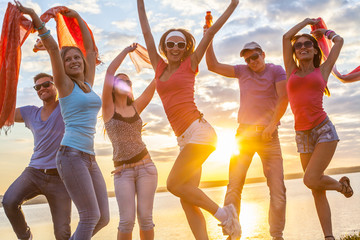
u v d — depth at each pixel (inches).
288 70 195.5
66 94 143.3
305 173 184.7
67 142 141.8
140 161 172.1
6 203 165.3
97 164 155.9
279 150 193.9
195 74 163.6
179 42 159.6
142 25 172.9
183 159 151.3
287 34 194.2
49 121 171.3
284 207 190.4
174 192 151.8
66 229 170.9
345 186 184.7
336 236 319.0
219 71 205.2
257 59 194.1
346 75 226.5
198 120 156.0
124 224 164.6
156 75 166.2
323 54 223.0
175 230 448.8
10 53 144.5
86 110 146.9
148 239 168.7
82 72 156.9
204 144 153.0
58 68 138.6
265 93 193.9
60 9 172.7
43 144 170.1
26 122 178.9
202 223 158.9
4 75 147.9
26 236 173.3
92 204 141.3
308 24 195.0
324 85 189.3
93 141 151.3
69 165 140.2
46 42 135.1
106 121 175.2
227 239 167.3
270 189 192.5
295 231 376.5
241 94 200.5
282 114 191.0
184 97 156.9
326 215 185.8
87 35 180.5
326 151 181.3
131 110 179.2
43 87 173.0
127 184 169.3
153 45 171.5
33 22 133.4
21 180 168.6
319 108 185.3
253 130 192.1
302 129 190.1
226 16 158.9
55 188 169.8
